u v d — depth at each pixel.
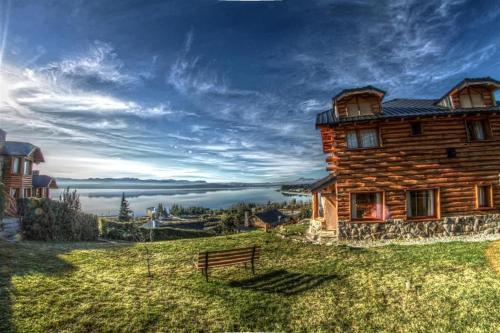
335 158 17.36
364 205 17.23
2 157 28.72
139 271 11.20
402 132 17.11
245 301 8.70
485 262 11.20
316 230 18.67
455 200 16.91
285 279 10.45
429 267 11.04
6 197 19.58
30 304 7.64
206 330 7.19
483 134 17.39
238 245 15.33
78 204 23.09
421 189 16.91
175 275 10.80
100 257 13.04
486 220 16.81
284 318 7.87
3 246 12.95
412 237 16.55
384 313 8.08
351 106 17.27
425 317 7.80
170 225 58.97
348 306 8.48
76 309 7.66
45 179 37.34
